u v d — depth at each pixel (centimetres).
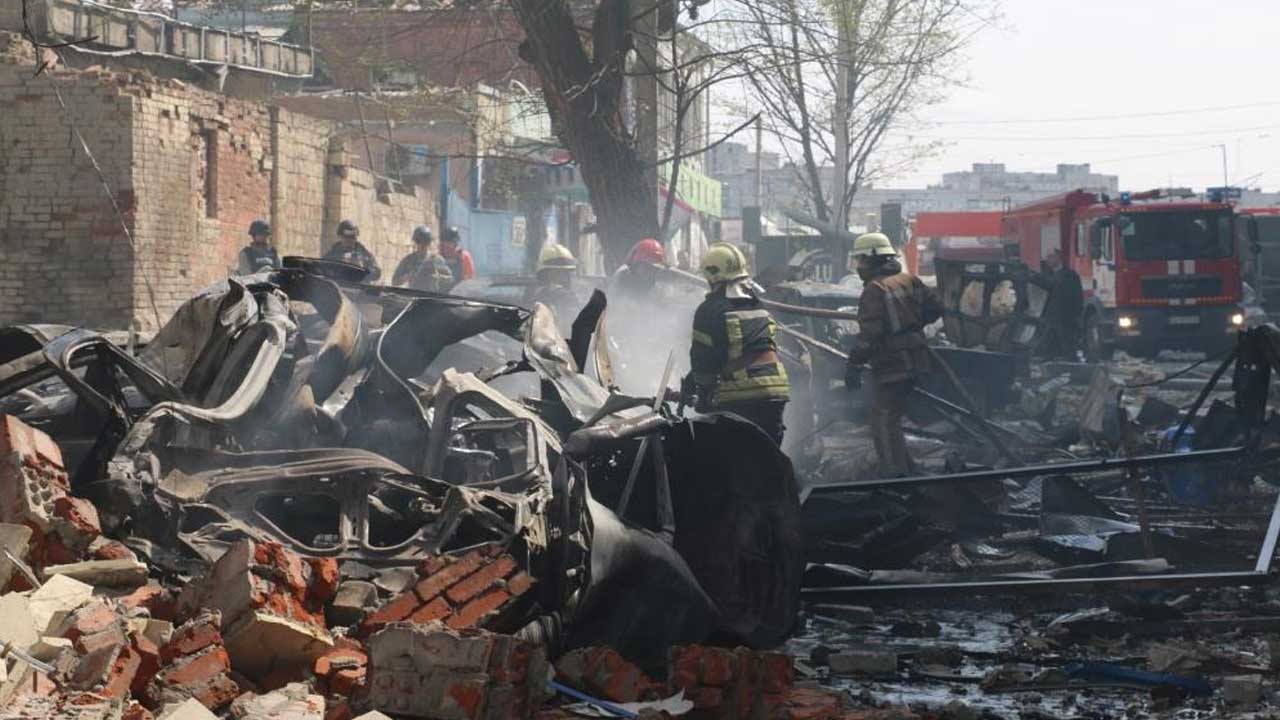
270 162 2512
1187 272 2897
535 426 613
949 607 805
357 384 741
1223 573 700
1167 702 592
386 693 423
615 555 557
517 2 1752
